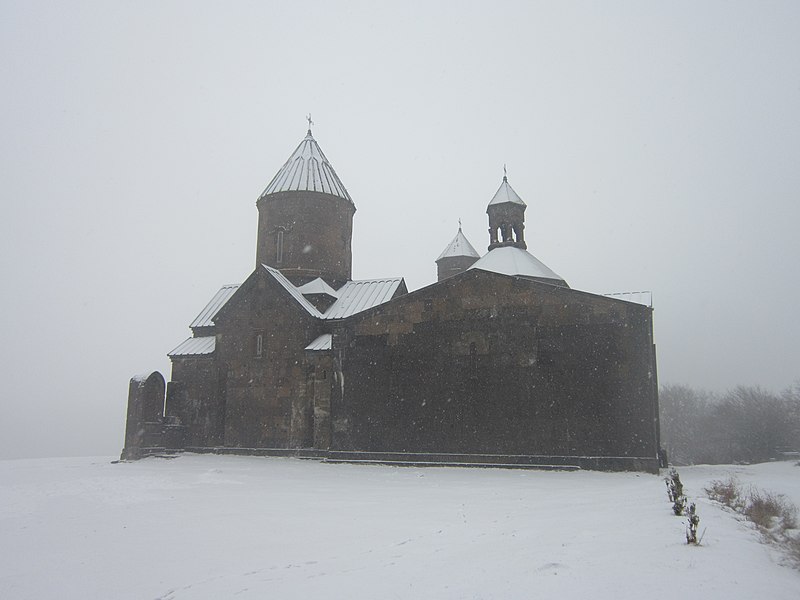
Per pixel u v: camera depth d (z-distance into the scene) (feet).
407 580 25.11
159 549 32.71
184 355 104.94
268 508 45.65
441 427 80.07
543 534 33.42
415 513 42.80
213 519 41.22
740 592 21.68
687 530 31.27
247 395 97.14
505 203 106.93
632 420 72.28
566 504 45.78
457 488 57.36
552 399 75.87
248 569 28.19
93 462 92.27
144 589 25.77
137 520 41.34
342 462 83.82
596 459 72.59
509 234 106.73
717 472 82.64
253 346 98.43
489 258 100.99
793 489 60.29
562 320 77.46
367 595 23.35
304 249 107.86
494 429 77.61
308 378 93.56
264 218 111.34
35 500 51.24
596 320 75.97
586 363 75.36
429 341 83.25
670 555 27.27
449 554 29.48
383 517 41.24
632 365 73.51
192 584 26.14
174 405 104.53
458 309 82.58
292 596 23.66
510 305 80.12
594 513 40.57
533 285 79.46
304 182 110.32
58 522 41.04
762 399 205.67
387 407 83.46
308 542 33.58
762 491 55.26
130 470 77.05
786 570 25.46
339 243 111.34
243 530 37.29
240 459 90.22
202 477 67.00
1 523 40.91
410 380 83.10
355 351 86.99
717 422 223.51
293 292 99.71
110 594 25.23
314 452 88.02
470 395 79.66
